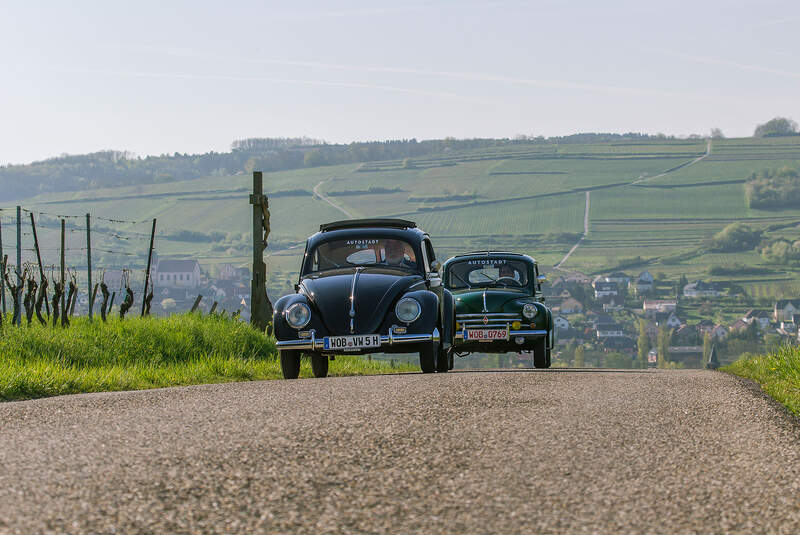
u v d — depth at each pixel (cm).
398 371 1540
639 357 16800
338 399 651
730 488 408
